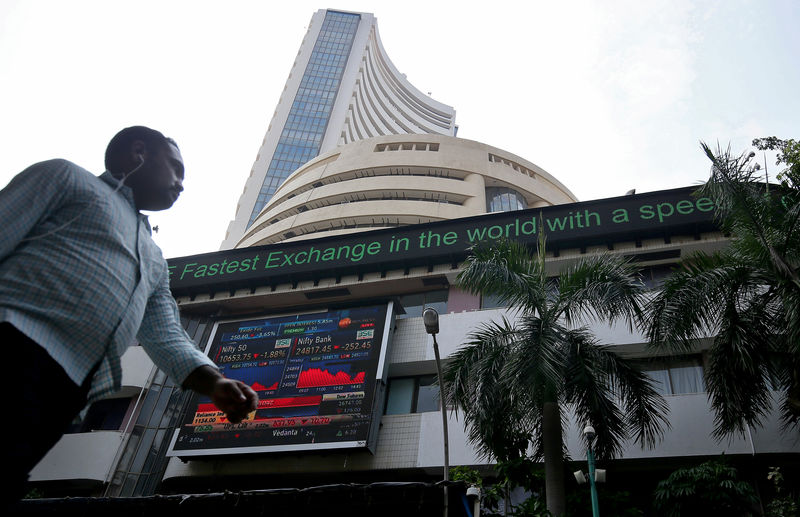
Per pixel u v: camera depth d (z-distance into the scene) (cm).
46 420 210
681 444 1844
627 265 1622
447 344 2386
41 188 231
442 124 13800
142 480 2417
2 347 200
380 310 2502
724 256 1625
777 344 1502
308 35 11888
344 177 4753
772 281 1518
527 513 1393
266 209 5116
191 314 2959
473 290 1639
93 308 224
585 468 1836
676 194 2511
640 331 2112
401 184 4425
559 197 4816
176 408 2612
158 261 285
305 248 2942
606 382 1603
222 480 2306
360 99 11088
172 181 296
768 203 1530
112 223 246
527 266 1644
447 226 2762
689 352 2069
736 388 1478
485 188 4578
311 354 2434
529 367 1440
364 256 2797
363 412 2209
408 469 2102
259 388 2391
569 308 1614
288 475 2223
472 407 1545
